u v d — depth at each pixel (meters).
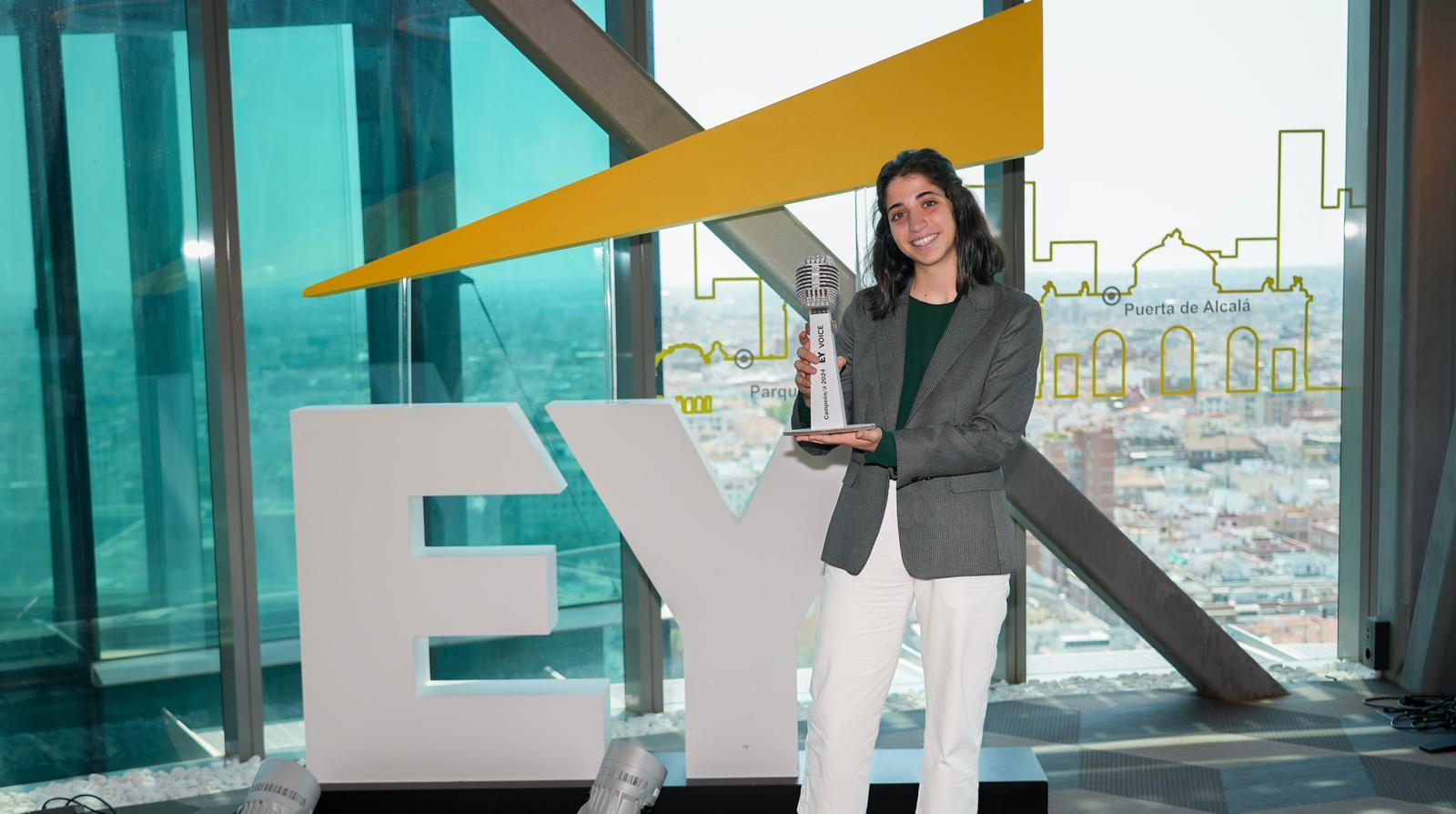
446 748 2.72
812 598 2.70
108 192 3.08
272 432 3.26
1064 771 3.04
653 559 2.70
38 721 3.17
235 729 3.26
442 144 3.29
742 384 3.49
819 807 2.31
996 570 2.19
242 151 3.15
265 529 3.27
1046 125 3.54
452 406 2.68
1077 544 3.41
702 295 3.45
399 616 2.68
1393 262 3.62
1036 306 2.22
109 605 3.19
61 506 3.13
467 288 3.35
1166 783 2.95
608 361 2.92
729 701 2.72
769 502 2.68
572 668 3.54
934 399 2.19
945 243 2.19
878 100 2.80
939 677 2.23
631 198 2.79
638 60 3.31
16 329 3.05
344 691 2.71
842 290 3.15
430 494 2.68
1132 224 3.60
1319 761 3.07
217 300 3.12
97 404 3.13
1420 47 3.49
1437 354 3.58
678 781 2.71
